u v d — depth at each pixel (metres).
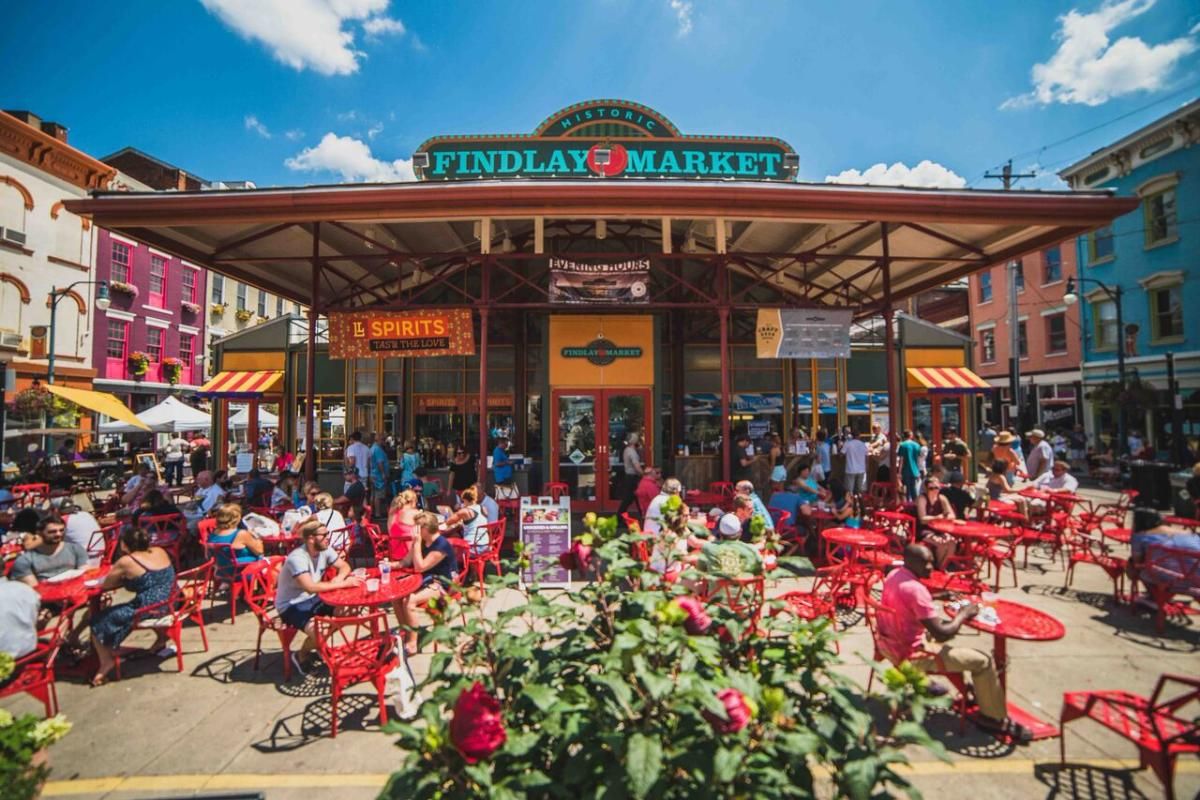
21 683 3.92
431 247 11.62
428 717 1.98
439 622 2.47
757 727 2.04
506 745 1.89
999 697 3.72
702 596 3.30
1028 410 26.11
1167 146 19.66
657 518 5.69
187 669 4.86
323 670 4.82
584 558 2.93
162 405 18.70
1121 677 4.49
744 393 14.58
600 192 7.27
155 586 4.86
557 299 8.72
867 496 10.23
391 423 14.65
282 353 15.36
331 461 14.95
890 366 8.61
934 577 5.25
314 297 8.65
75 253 21.17
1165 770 2.90
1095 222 7.51
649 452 11.09
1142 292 20.67
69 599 4.77
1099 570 7.48
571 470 11.07
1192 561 5.18
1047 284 25.00
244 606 6.53
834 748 1.97
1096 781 3.26
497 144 9.19
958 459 10.43
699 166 9.31
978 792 3.17
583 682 2.33
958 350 15.70
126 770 3.43
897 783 1.86
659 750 1.70
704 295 8.98
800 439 12.70
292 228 9.09
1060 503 8.26
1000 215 7.44
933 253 10.29
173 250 8.77
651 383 11.22
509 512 10.16
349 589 4.49
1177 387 17.48
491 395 14.36
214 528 7.10
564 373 11.18
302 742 3.74
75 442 19.36
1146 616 5.77
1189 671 4.59
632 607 2.49
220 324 29.27
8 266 18.75
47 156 19.97
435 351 8.81
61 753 3.62
